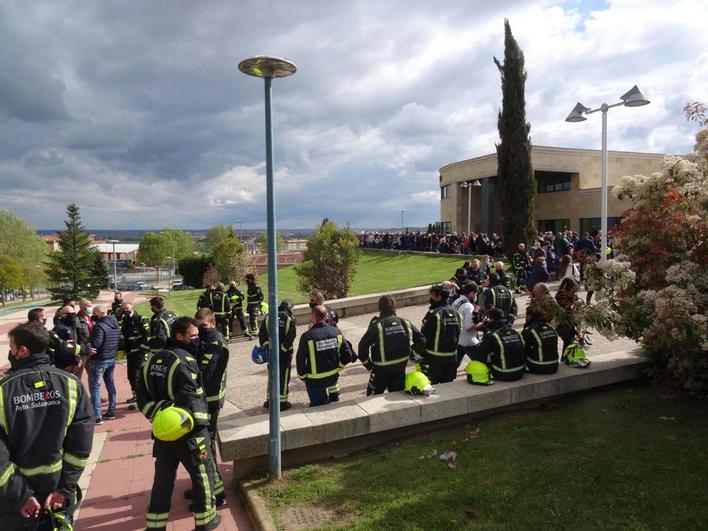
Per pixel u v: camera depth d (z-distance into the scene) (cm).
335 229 2250
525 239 2894
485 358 641
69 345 775
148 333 813
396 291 1680
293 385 851
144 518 468
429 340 658
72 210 6725
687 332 565
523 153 2902
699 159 693
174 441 408
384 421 547
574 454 499
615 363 695
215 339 525
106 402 904
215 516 436
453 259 3156
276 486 482
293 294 2755
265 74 471
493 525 393
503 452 515
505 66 2928
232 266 3684
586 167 3931
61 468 308
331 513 429
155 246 12431
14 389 301
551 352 652
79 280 6706
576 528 383
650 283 672
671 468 459
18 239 8719
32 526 291
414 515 414
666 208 672
